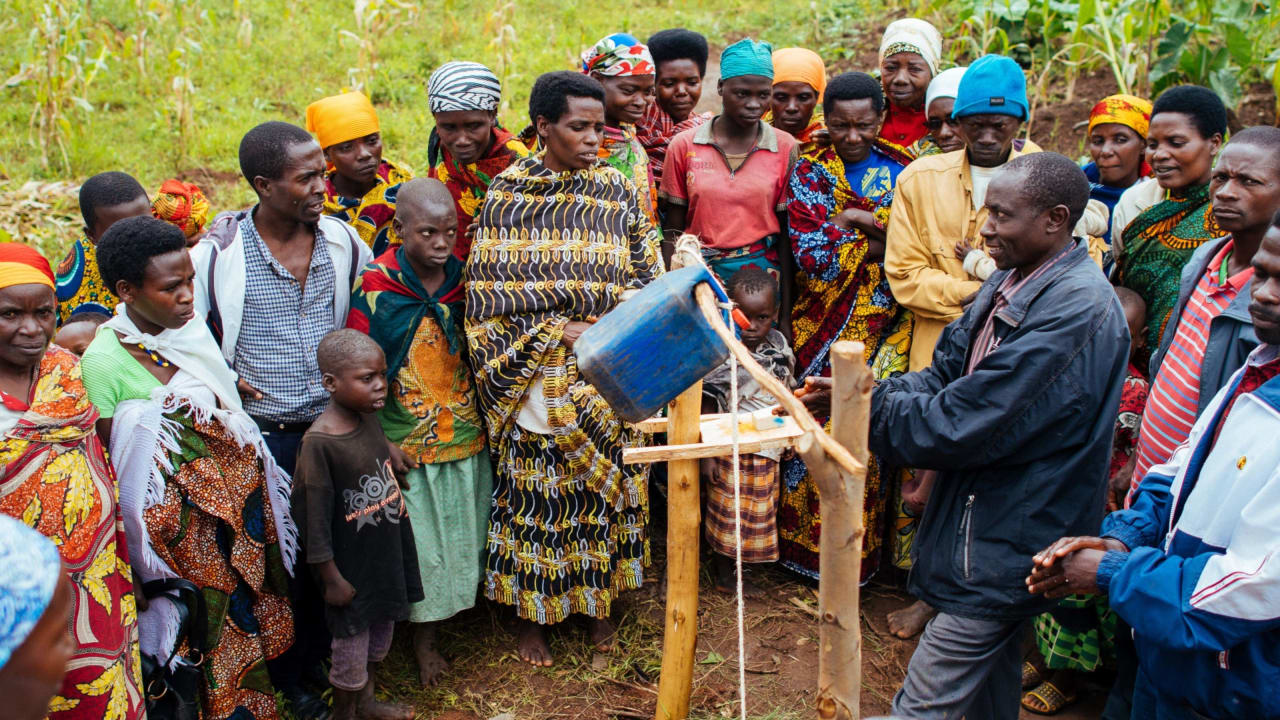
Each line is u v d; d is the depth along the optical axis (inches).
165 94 306.0
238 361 135.4
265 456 127.2
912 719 110.4
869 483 165.2
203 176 274.2
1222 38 275.1
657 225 172.6
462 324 148.6
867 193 171.6
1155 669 96.0
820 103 209.0
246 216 136.6
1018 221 110.1
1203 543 92.8
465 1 393.7
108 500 108.9
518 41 347.9
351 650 132.8
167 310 116.6
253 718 132.0
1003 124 148.3
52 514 101.5
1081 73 296.8
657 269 153.3
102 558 106.7
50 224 246.7
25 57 303.4
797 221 168.6
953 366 122.9
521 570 149.6
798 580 176.7
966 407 109.4
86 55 313.1
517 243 142.6
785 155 172.9
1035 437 108.4
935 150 176.9
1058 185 108.7
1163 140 142.9
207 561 124.1
